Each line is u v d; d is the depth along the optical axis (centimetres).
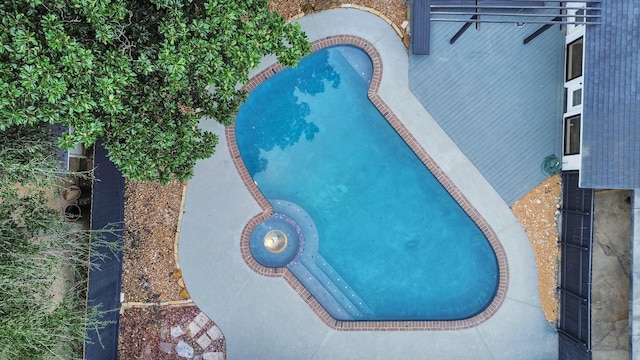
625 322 1203
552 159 1241
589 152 1075
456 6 1086
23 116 714
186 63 787
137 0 802
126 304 1235
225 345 1249
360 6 1247
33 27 691
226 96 852
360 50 1274
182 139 855
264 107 1283
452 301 1295
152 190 1235
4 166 792
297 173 1301
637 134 1066
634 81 1063
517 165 1255
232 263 1251
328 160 1299
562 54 1244
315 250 1302
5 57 706
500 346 1253
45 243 902
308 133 1296
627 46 1059
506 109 1250
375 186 1300
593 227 1155
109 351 1189
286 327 1253
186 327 1245
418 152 1255
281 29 828
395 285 1300
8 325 807
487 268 1290
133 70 805
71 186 1136
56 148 964
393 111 1255
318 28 1246
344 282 1301
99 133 808
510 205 1258
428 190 1295
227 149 1249
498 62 1248
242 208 1254
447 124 1255
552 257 1254
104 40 720
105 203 1126
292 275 1263
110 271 1173
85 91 731
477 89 1251
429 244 1298
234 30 789
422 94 1255
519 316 1255
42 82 683
